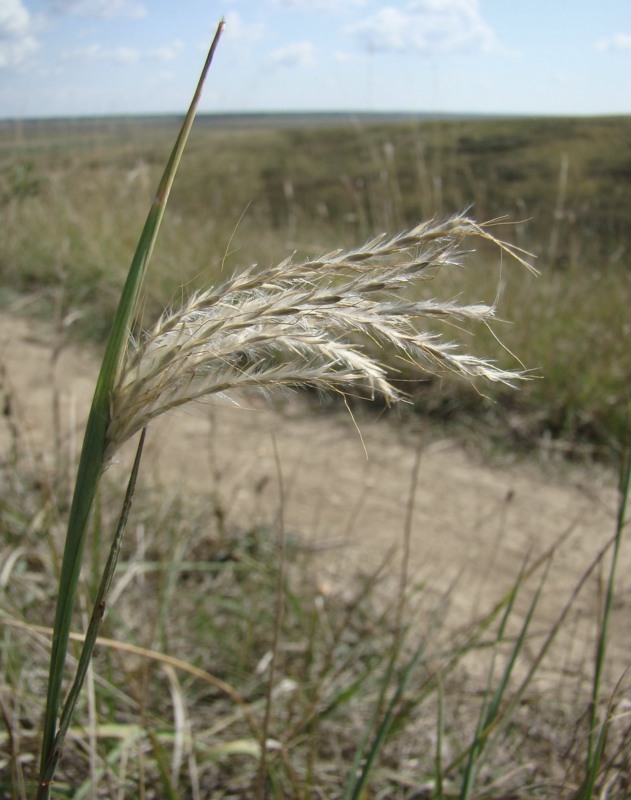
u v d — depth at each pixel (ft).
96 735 5.29
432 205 19.58
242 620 7.95
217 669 7.21
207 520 10.04
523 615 9.62
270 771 5.45
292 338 2.14
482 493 13.08
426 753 6.43
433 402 15.48
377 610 8.86
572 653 8.66
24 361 16.55
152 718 6.03
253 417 15.44
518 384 15.35
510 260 19.89
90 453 2.30
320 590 7.97
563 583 10.53
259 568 8.18
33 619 6.85
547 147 75.15
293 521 11.33
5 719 4.68
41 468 8.34
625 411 14.06
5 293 20.12
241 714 6.34
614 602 9.98
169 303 2.37
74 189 23.68
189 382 2.27
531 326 16.31
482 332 15.71
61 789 5.21
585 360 15.69
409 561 10.59
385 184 20.61
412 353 2.26
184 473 10.87
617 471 13.88
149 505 9.76
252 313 2.12
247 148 88.99
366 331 2.10
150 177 26.22
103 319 19.12
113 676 6.57
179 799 5.55
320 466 13.58
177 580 8.63
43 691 6.15
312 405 16.14
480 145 80.02
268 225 24.75
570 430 14.71
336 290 2.08
